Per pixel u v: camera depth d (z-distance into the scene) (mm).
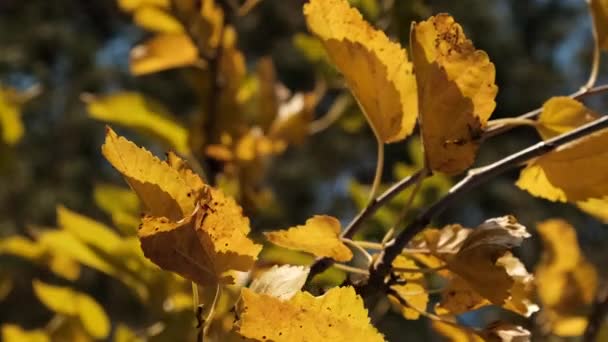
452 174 714
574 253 1000
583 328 997
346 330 646
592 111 750
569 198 743
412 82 729
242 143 1049
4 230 2539
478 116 710
